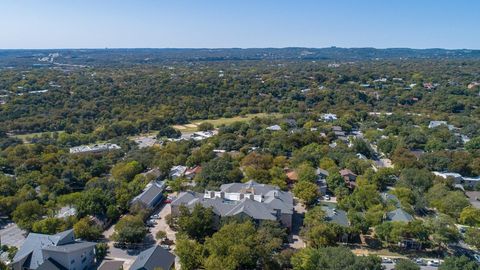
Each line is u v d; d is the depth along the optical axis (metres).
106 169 183.50
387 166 189.00
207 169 158.38
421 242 109.62
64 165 174.62
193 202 123.00
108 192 134.62
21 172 163.12
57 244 98.25
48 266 92.31
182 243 99.75
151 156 192.50
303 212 134.75
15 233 121.25
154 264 90.50
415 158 180.00
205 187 147.75
